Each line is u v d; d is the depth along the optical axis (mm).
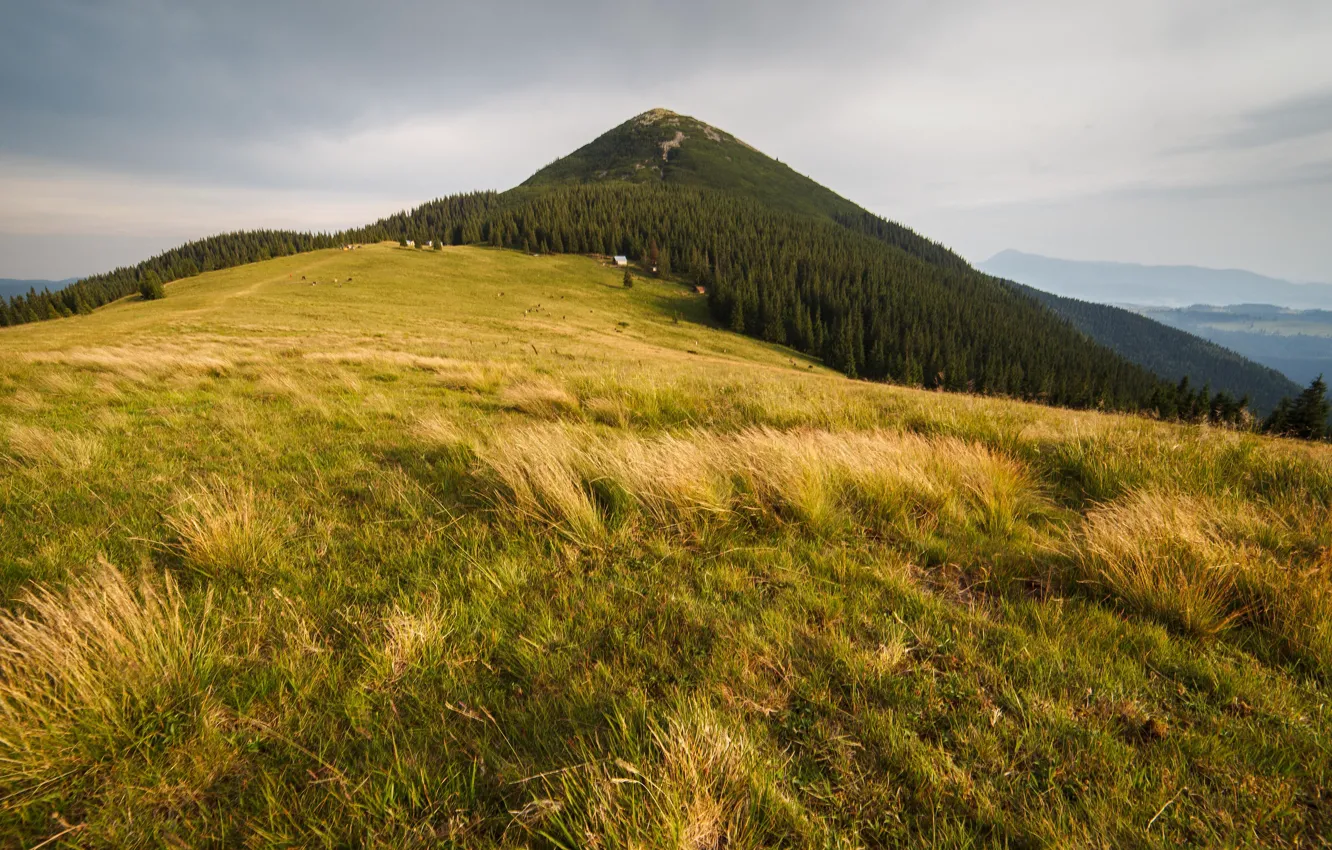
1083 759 1608
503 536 3098
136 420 6086
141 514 3361
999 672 1987
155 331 24609
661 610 2369
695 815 1378
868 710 1791
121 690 1691
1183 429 6277
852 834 1396
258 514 3279
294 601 2402
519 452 3965
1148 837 1383
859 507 3686
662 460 3893
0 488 3701
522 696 1874
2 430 5230
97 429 5559
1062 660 2072
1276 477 4375
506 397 7941
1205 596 2498
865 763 1615
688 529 3273
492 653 2072
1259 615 2451
